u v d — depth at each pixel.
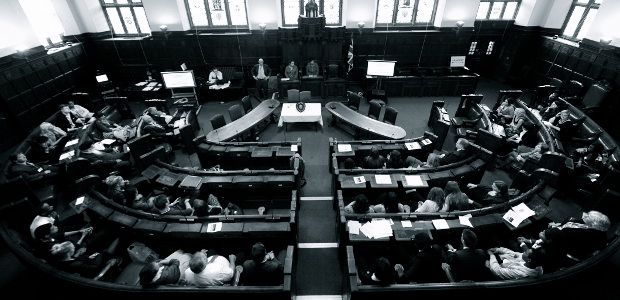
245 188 6.73
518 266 4.57
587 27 12.12
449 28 13.44
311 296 5.32
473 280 4.12
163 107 10.63
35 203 6.45
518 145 8.80
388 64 12.40
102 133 9.65
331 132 10.63
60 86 11.80
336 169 6.69
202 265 4.23
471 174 6.90
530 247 5.17
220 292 3.98
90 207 5.67
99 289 4.18
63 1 12.00
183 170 7.01
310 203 7.42
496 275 4.75
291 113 10.33
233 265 4.91
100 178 6.47
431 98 13.34
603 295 5.24
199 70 14.12
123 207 5.63
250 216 5.38
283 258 5.24
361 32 13.27
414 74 13.78
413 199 6.53
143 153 7.44
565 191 6.77
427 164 7.05
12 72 9.87
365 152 7.89
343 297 5.01
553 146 7.76
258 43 13.53
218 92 13.19
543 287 4.21
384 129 9.31
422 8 13.46
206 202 5.95
